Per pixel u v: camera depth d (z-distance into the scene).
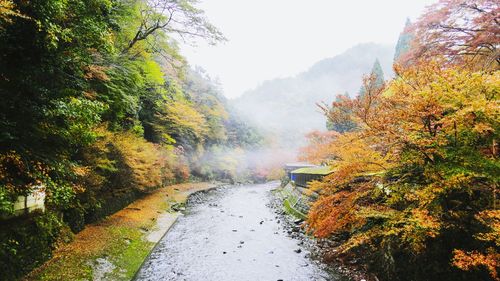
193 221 17.55
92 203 11.78
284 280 9.20
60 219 9.73
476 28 9.77
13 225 7.04
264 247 12.57
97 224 12.67
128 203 18.00
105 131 11.84
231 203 25.08
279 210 21.17
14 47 5.88
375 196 7.86
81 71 8.21
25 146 6.82
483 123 5.18
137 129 19.34
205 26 12.95
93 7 7.39
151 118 25.20
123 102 12.84
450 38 10.12
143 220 15.23
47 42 6.08
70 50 7.15
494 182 5.38
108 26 9.49
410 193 6.50
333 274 9.48
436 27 10.22
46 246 8.30
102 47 7.95
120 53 12.34
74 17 6.88
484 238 5.07
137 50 13.88
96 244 10.37
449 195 6.57
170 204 21.56
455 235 6.85
